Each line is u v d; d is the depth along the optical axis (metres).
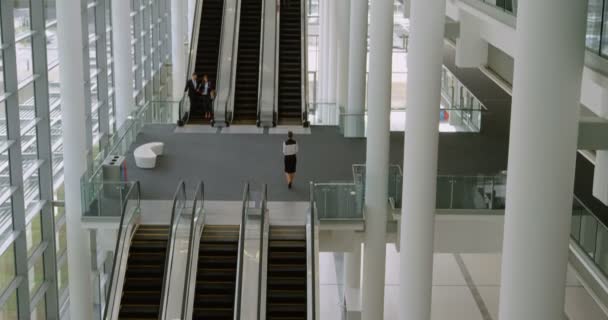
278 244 18.53
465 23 21.86
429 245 15.58
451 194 19.62
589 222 16.03
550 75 6.84
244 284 17.02
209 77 29.02
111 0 27.69
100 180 20.25
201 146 24.05
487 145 25.09
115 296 16.58
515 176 7.18
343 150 24.00
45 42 19.33
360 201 19.45
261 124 26.19
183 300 16.03
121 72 26.42
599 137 12.05
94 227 19.28
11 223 18.55
